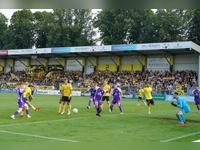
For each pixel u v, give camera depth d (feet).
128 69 149.07
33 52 154.71
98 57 157.38
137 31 176.65
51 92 144.77
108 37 176.04
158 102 102.63
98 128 35.40
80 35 204.74
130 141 27.17
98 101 49.55
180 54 134.82
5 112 51.96
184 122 39.88
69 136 29.27
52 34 202.49
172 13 158.51
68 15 204.85
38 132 31.32
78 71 161.48
